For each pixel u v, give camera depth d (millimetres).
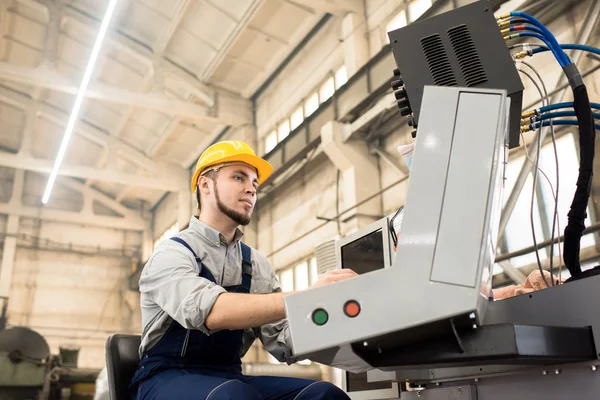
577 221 1041
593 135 1060
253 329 1394
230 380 1023
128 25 9492
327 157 8039
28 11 9320
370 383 1719
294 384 1163
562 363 890
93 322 12531
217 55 9211
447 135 751
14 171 12711
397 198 6742
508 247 5047
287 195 9047
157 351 1190
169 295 1101
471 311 655
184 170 12008
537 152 1270
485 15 1068
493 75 1015
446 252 683
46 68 8812
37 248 12586
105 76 10461
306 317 692
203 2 8414
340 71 7914
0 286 11867
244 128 10117
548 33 1188
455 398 1204
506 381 1043
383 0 7301
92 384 5191
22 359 4859
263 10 8328
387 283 684
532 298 946
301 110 8812
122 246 13492
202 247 1269
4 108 11352
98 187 13547
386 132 7023
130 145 11992
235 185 1329
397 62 1091
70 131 8805
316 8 7676
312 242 8078
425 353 795
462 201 708
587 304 845
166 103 9484
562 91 4578
